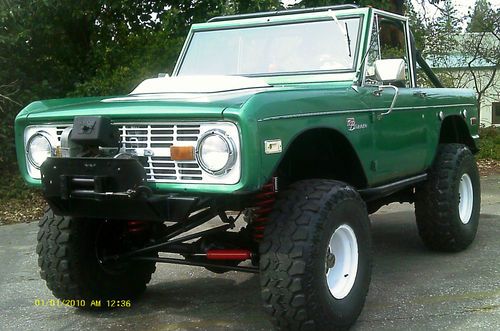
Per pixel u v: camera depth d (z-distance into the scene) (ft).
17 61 37.96
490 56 50.78
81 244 13.91
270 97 11.14
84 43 41.91
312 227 11.47
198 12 38.47
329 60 15.39
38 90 37.17
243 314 14.37
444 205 18.15
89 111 11.99
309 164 14.34
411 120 16.34
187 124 11.06
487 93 56.65
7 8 35.35
